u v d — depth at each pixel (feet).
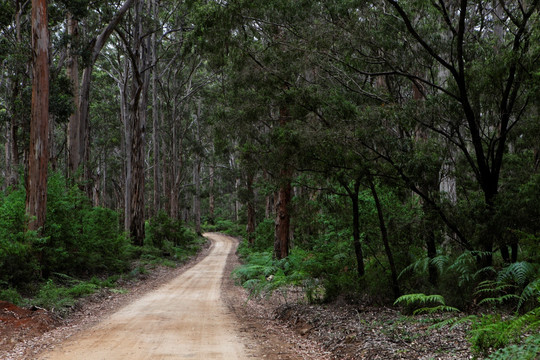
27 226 48.80
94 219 70.08
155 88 144.36
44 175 50.67
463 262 24.54
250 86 45.39
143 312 37.45
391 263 30.12
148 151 216.54
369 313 28.78
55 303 37.14
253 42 45.68
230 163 195.21
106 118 178.19
